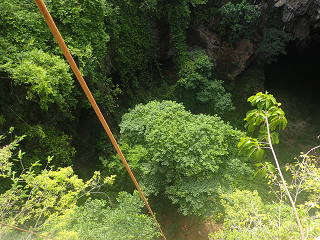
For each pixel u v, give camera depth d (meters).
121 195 8.65
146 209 13.39
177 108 12.20
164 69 20.72
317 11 17.50
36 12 10.19
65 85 9.95
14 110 9.78
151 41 18.19
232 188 11.01
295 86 24.78
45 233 5.61
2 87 9.34
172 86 19.70
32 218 7.20
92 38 12.08
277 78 25.09
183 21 18.14
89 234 6.93
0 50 8.62
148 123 11.46
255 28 19.70
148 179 11.87
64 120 13.21
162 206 14.08
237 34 19.42
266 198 13.29
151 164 11.70
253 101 3.41
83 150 15.97
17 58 8.73
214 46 19.72
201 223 14.31
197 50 19.89
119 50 16.28
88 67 11.80
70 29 11.18
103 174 14.46
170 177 11.61
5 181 9.01
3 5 9.17
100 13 12.02
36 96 9.98
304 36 19.28
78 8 10.87
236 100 21.06
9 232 5.29
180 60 19.11
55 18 10.77
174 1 17.27
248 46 20.12
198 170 10.27
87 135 16.69
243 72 21.62
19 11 9.58
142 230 7.86
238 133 11.38
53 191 5.91
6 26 9.30
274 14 19.16
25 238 5.34
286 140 20.25
